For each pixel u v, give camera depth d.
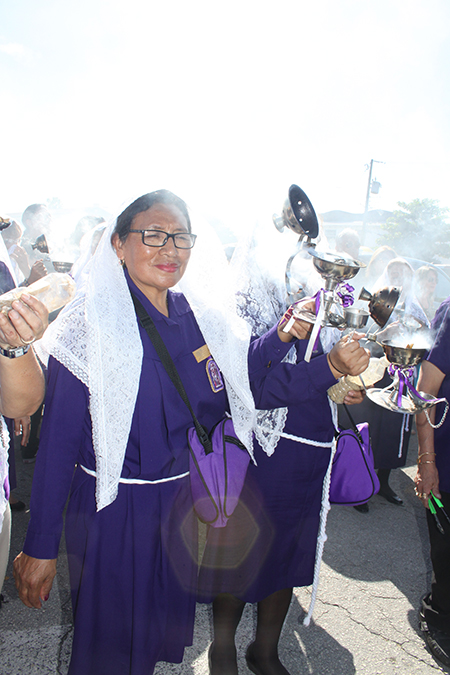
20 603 2.37
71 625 2.23
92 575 1.35
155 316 1.42
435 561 2.03
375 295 1.53
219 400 1.55
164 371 1.39
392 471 4.12
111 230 1.39
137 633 1.36
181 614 1.49
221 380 1.56
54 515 1.29
